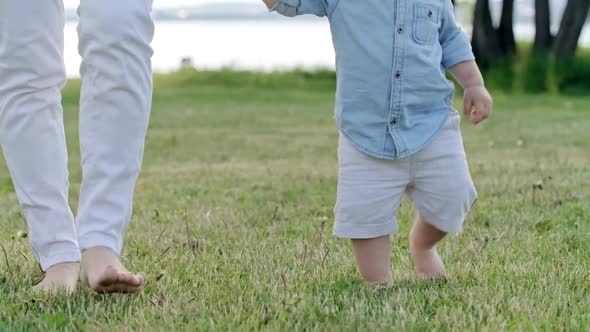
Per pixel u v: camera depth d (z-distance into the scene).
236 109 20.72
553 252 5.55
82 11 3.88
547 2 27.33
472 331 3.75
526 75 26.33
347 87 4.56
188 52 41.75
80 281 4.34
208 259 5.42
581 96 25.16
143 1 3.87
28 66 4.24
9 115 4.32
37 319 3.92
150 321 3.88
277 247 5.77
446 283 4.74
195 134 15.59
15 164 4.39
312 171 10.41
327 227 6.56
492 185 8.70
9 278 4.80
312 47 46.94
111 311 4.04
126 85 3.87
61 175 4.45
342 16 4.58
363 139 4.50
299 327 3.78
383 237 4.60
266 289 4.52
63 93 23.83
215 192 8.86
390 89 4.49
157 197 8.55
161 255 5.42
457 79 4.85
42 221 4.42
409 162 4.51
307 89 27.48
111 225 3.95
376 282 4.61
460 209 4.61
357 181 4.52
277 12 4.64
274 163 11.64
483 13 27.84
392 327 3.75
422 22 4.59
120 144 3.92
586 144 13.34
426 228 4.82
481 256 5.43
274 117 18.81
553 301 4.20
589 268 5.07
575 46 26.83
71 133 16.25
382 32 4.53
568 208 7.20
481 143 13.66
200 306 4.12
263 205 7.95
